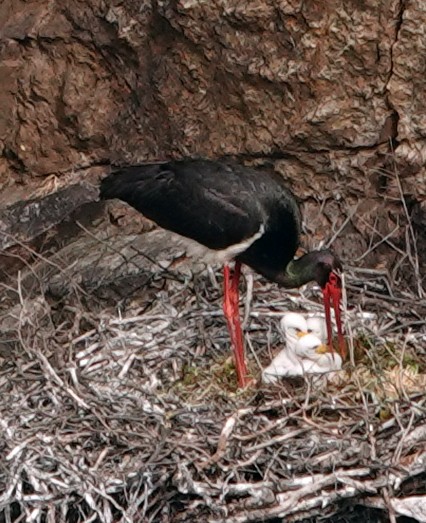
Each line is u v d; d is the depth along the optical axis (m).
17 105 16.59
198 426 12.95
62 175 16.59
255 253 14.32
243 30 15.28
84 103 16.30
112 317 14.51
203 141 15.80
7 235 15.23
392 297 14.53
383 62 14.92
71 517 13.07
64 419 13.03
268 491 12.49
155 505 12.83
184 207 14.26
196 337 14.38
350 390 13.39
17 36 16.39
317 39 15.02
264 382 13.70
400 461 12.56
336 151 15.38
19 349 14.57
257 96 15.43
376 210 15.43
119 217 16.17
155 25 15.74
